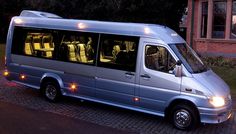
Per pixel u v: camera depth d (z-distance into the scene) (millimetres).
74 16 24906
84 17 24500
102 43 10141
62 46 10898
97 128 8875
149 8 23656
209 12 21797
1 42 32938
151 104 9367
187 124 8875
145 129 8969
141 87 9445
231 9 21078
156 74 9211
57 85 10969
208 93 8656
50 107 10609
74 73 10625
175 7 26969
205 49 22094
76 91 10664
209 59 19875
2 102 10953
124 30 9828
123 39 9805
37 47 11422
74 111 10289
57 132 8438
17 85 13414
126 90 9703
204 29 22547
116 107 10781
